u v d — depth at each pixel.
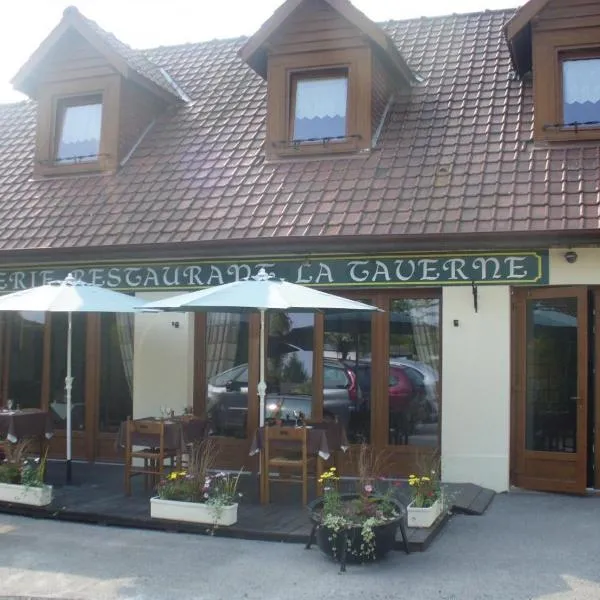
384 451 10.27
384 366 10.38
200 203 11.33
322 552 7.03
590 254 9.43
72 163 12.91
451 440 9.87
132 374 11.70
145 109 13.37
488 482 9.70
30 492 8.62
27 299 9.38
